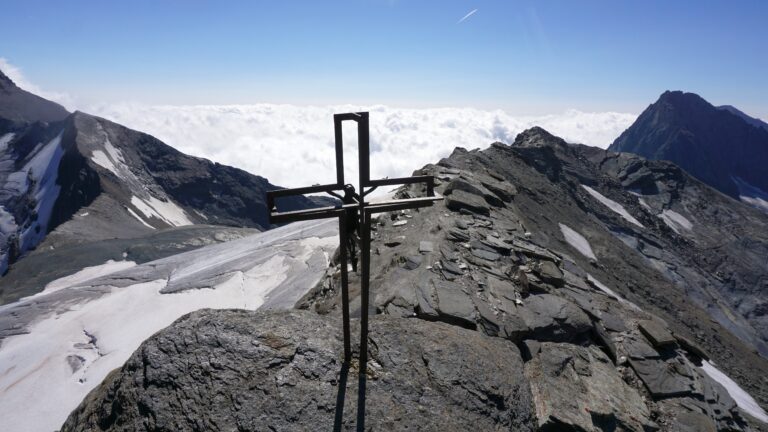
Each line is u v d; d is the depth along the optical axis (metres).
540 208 38.59
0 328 37.03
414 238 15.84
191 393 6.33
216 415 6.11
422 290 11.21
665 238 65.81
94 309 38.59
